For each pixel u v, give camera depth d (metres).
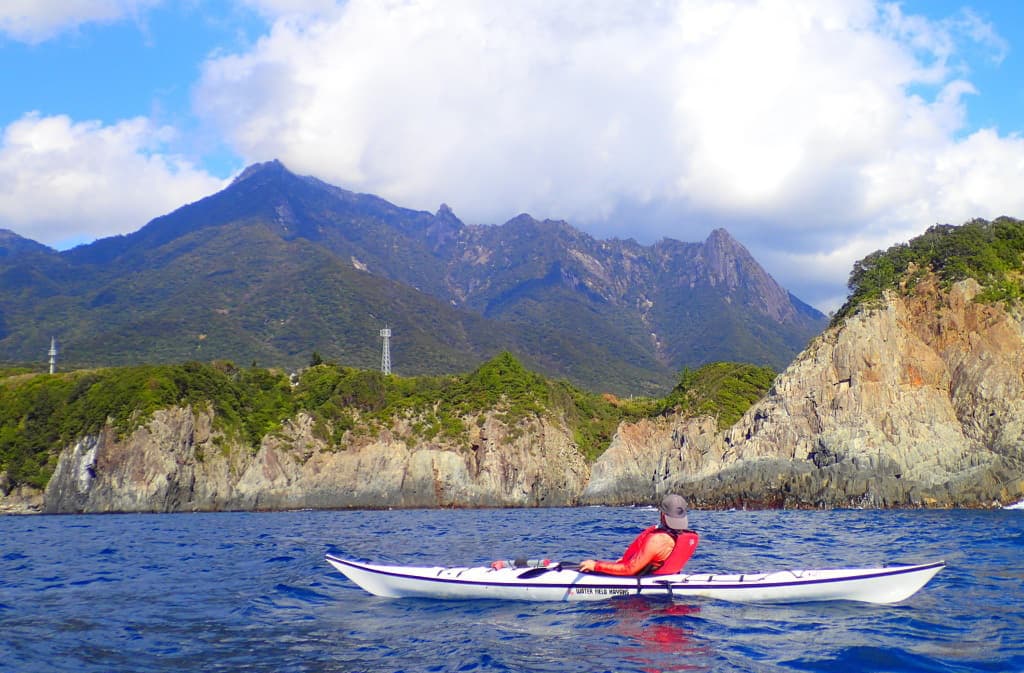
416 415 115.00
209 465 109.44
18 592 21.95
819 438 84.56
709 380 111.31
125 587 22.59
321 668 13.66
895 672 12.99
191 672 13.52
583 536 41.34
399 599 19.44
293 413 121.50
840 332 87.31
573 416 122.75
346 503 108.44
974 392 81.38
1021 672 12.84
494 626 16.23
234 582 23.20
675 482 96.75
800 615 16.75
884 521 54.66
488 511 92.94
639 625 15.93
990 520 54.34
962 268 87.12
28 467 106.94
